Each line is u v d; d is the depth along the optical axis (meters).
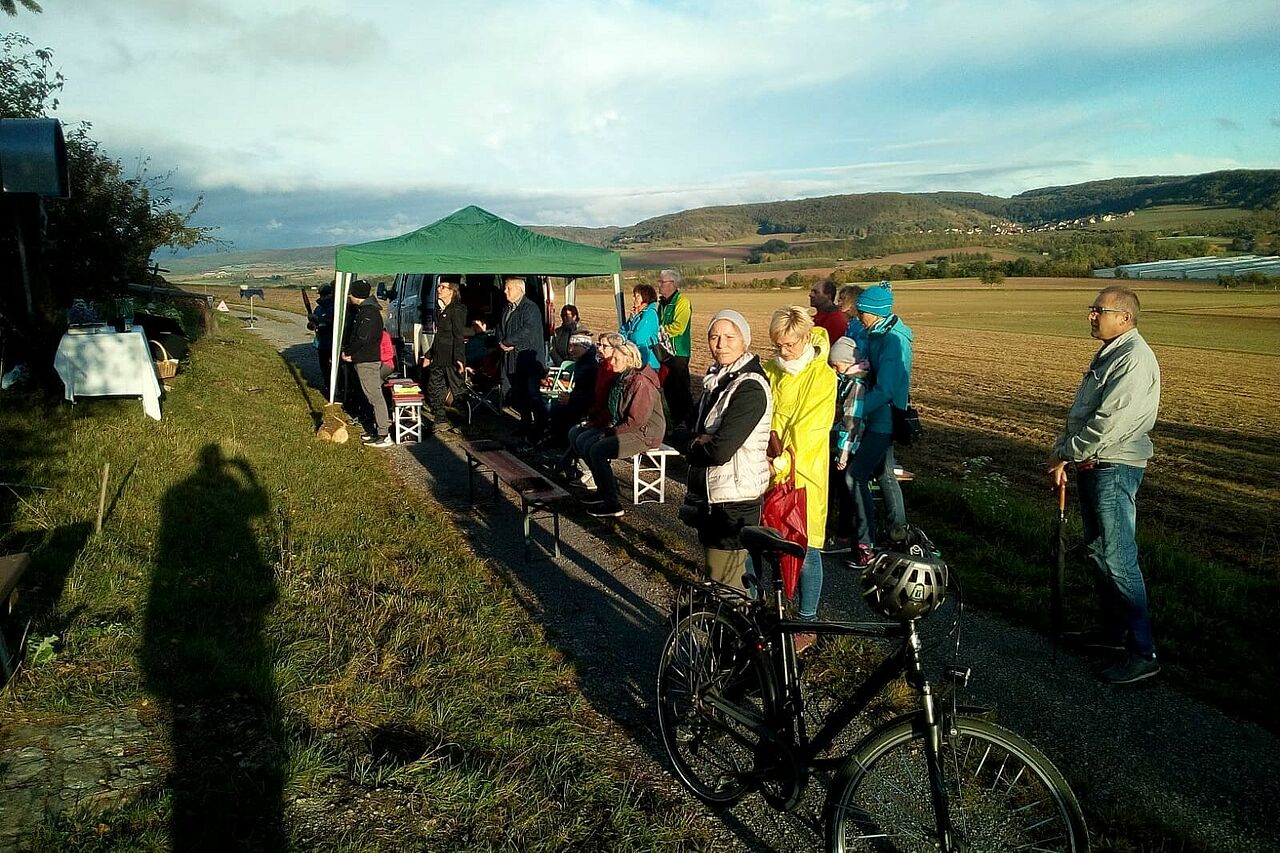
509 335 9.68
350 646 4.09
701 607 3.40
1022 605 4.99
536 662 4.11
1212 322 47.91
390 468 8.33
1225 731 3.68
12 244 9.80
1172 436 14.77
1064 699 3.94
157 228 16.98
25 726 3.25
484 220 11.95
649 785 3.22
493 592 4.99
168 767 3.04
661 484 7.30
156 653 3.86
